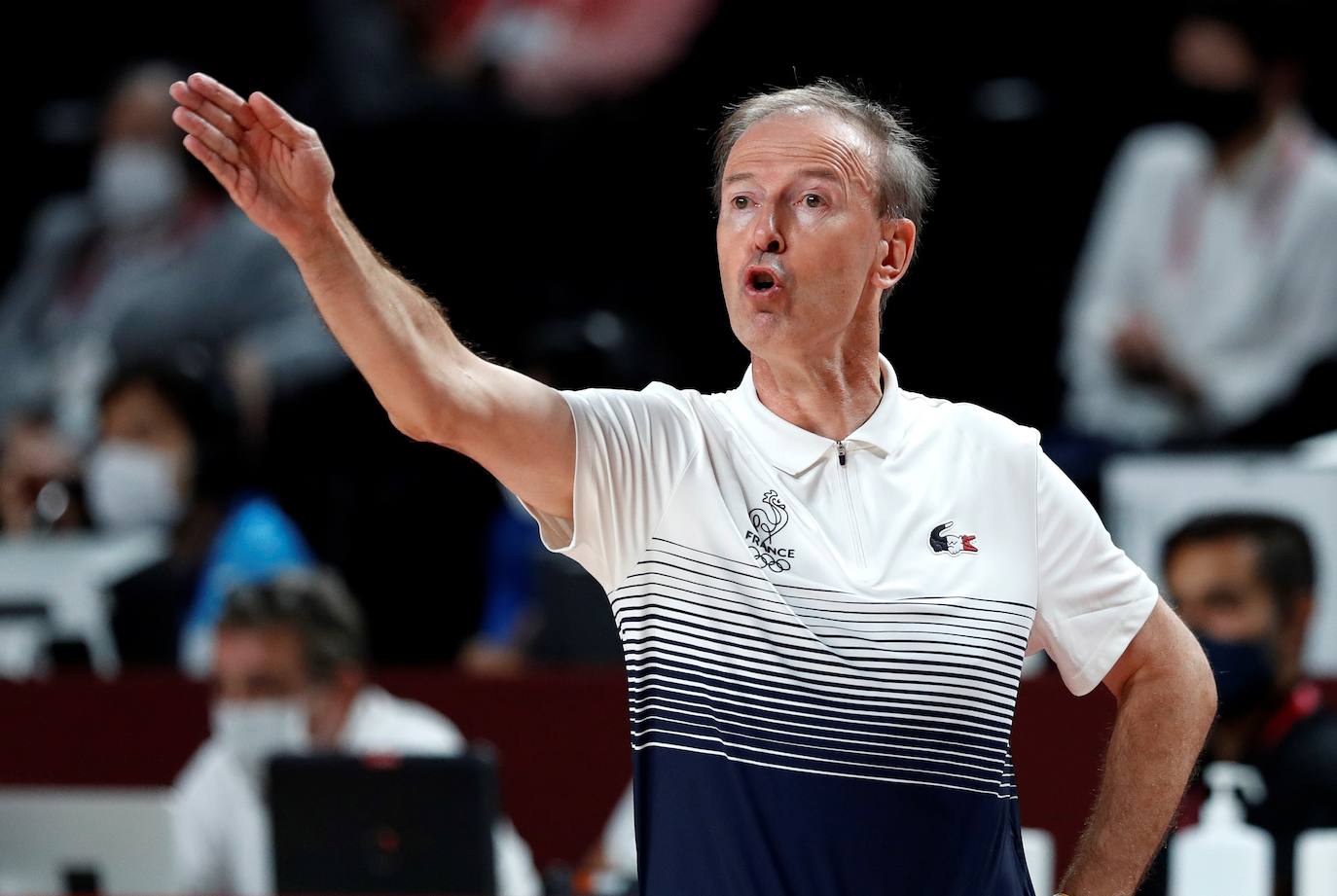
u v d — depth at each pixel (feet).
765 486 26.63
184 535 76.38
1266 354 82.74
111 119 100.99
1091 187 91.30
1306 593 49.75
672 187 97.09
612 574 26.30
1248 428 82.17
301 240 23.12
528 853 58.13
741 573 26.00
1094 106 91.81
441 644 90.33
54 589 71.26
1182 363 83.30
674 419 26.76
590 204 97.96
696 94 97.04
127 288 97.04
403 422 24.25
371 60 100.94
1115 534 59.77
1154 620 28.71
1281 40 82.53
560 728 58.54
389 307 23.61
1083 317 85.76
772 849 25.23
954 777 25.89
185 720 61.98
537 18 98.48
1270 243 82.99
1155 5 91.15
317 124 101.19
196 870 55.77
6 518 83.46
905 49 94.73
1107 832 28.76
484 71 99.14
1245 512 50.37
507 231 98.43
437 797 45.57
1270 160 83.41
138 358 82.99
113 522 79.00
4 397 96.89
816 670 25.72
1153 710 28.84
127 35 107.04
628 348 80.02
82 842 50.03
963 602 26.48
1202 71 83.92
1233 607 49.37
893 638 26.00
